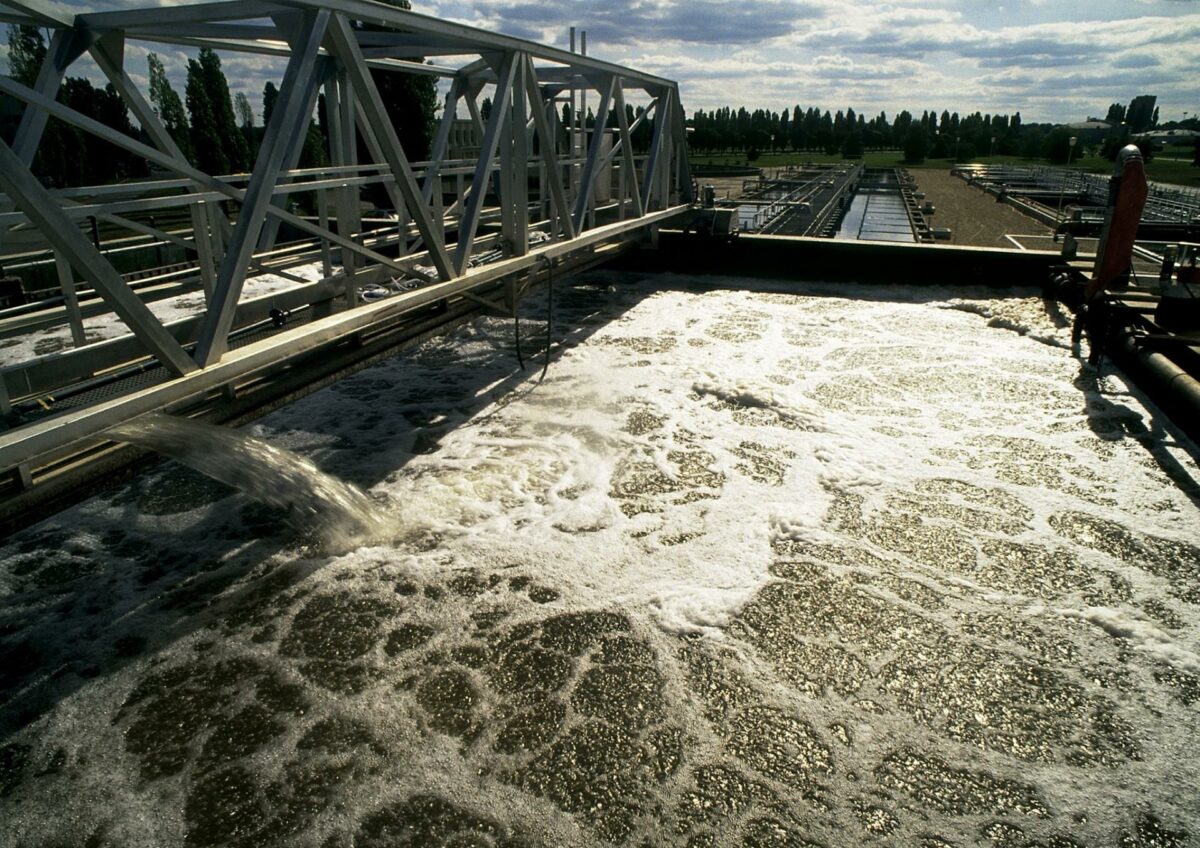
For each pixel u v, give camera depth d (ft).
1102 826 9.62
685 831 9.55
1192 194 79.20
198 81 124.26
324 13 14.43
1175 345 22.71
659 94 34.76
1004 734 11.05
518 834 9.50
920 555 15.31
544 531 16.06
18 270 32.60
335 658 12.50
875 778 10.33
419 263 26.08
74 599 14.02
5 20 15.87
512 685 11.89
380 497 17.49
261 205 13.64
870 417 22.11
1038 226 67.46
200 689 11.85
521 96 22.24
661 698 11.66
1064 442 20.38
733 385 24.29
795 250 40.75
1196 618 13.46
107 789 10.14
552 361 27.40
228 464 15.44
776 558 15.16
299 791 10.10
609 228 29.12
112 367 15.31
